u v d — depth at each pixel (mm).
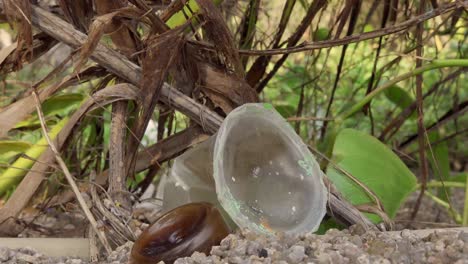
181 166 251
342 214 253
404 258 196
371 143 280
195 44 255
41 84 255
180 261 199
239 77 261
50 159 260
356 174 271
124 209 246
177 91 257
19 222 271
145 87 250
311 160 246
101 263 220
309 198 244
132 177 267
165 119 302
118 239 234
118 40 250
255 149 246
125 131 259
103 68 264
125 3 245
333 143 292
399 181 274
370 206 260
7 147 294
